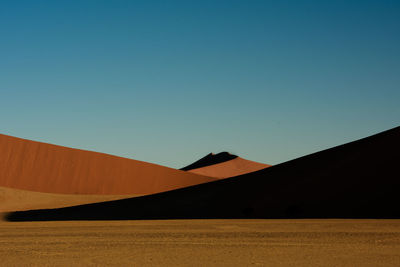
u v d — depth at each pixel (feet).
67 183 242.17
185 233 58.03
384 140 121.90
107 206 127.95
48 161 244.42
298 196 103.09
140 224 73.51
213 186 142.61
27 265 36.55
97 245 47.29
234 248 44.62
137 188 263.70
